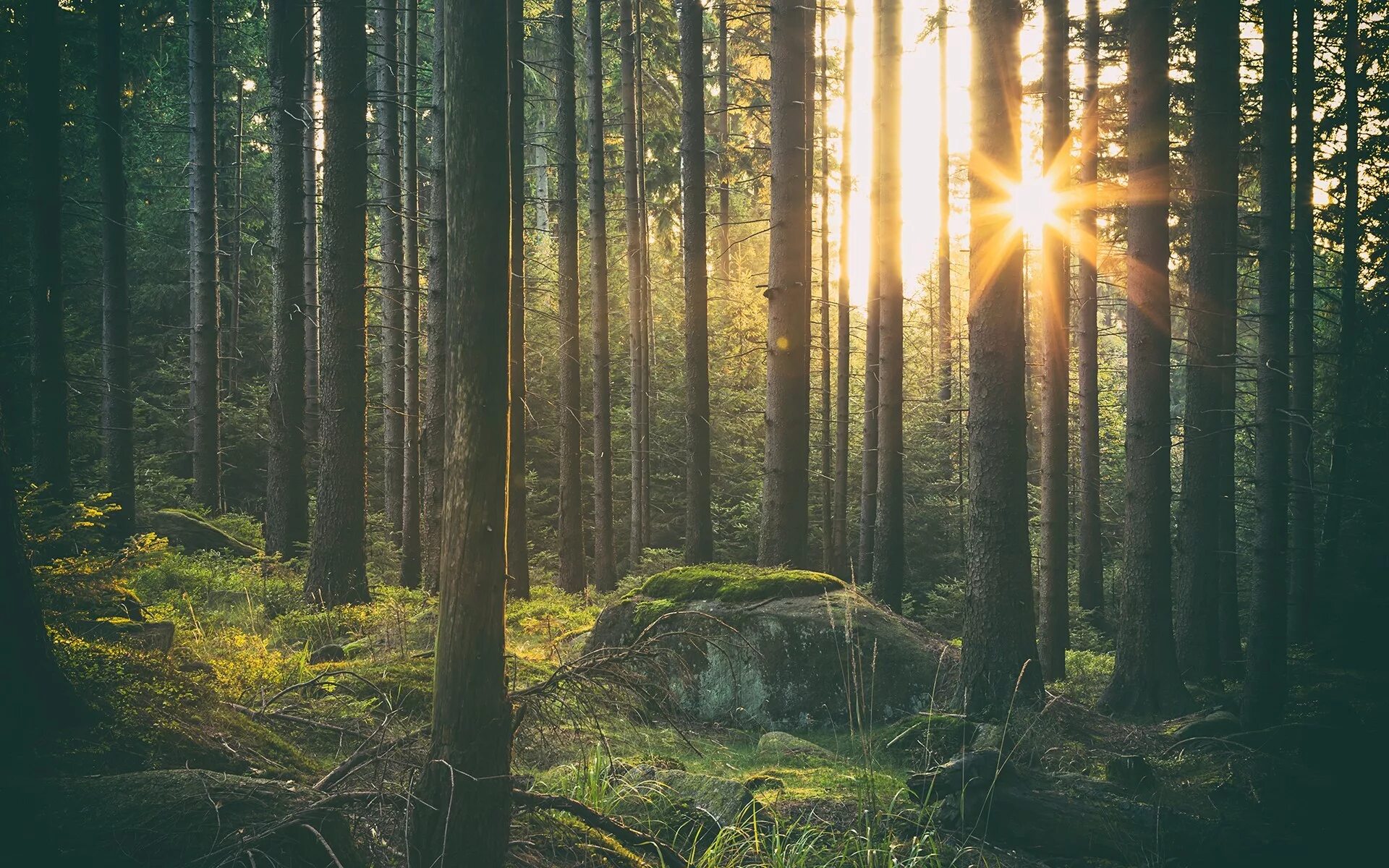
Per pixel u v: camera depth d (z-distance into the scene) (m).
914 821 6.15
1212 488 12.43
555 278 28.00
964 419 24.67
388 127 20.11
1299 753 7.68
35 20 12.50
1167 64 10.44
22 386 16.12
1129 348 10.63
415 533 17.94
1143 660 10.31
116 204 15.48
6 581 4.14
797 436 13.91
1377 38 15.93
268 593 13.75
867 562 19.66
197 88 18.94
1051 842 6.12
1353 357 16.19
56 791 3.64
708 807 5.68
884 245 17.50
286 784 4.32
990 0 9.52
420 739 4.57
